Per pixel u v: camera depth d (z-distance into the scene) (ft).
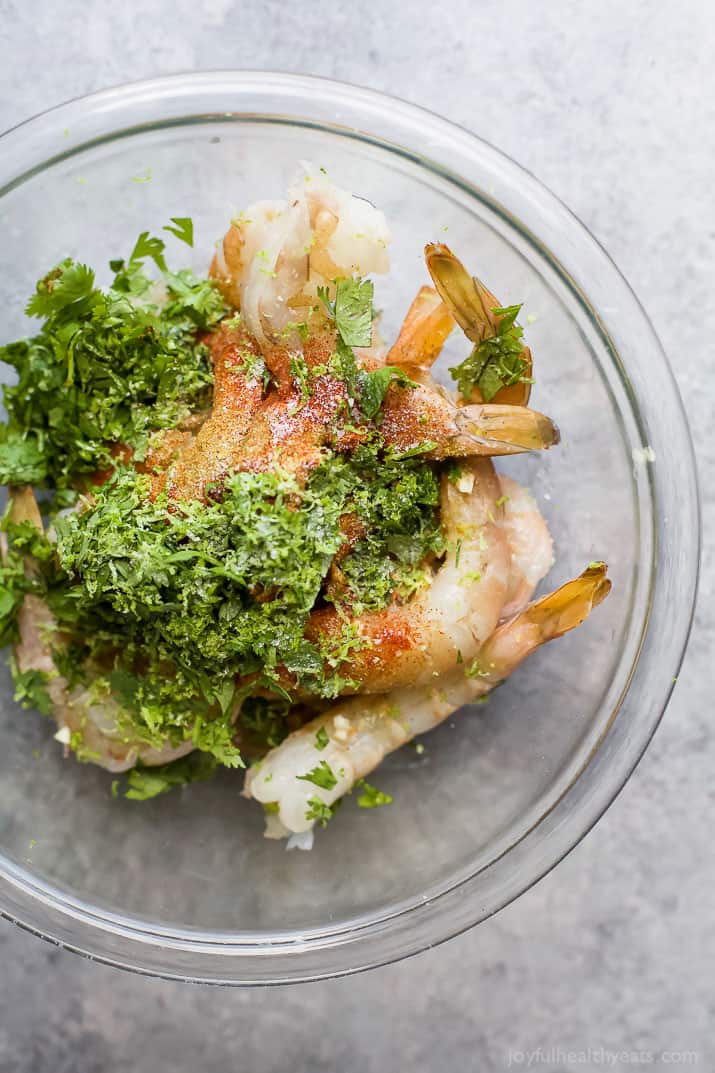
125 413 1.35
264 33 1.47
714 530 1.48
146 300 1.39
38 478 1.38
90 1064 1.48
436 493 1.33
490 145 1.39
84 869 1.43
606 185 1.47
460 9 1.47
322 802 1.35
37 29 1.46
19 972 1.48
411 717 1.36
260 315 1.29
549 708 1.42
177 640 1.28
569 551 1.43
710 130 1.47
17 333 1.43
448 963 1.49
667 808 1.48
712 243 1.47
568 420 1.42
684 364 1.48
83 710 1.37
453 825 1.43
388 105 1.39
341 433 1.29
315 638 1.30
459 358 1.44
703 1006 1.48
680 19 1.47
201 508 1.28
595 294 1.39
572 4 1.47
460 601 1.31
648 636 1.39
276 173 1.42
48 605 1.37
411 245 1.42
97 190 1.42
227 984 1.38
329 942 1.40
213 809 1.45
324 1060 1.49
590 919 1.48
